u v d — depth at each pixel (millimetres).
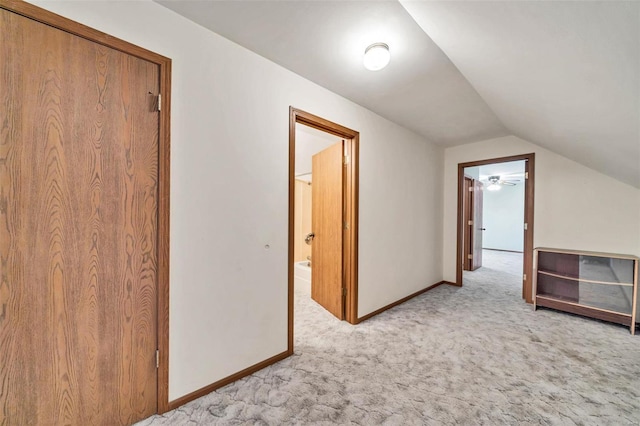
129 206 1277
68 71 1119
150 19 1323
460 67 1761
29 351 1057
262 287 1793
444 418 1343
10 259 1016
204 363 1521
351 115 2453
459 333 2316
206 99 1520
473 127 3117
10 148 1009
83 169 1159
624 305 2539
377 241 2801
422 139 3547
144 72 1311
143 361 1325
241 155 1678
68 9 1112
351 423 1312
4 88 993
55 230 1102
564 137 2240
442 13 1207
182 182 1433
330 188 2848
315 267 3205
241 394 1522
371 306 2725
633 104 1203
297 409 1404
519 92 1728
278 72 1869
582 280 2793
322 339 2207
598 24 839
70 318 1140
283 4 1304
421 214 3551
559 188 3059
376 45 1586
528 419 1338
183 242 1438
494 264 5781
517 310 2900
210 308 1546
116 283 1249
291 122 1946
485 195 8430
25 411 1052
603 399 1480
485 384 1610
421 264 3561
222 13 1391
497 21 1084
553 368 1779
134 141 1287
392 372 1735
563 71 1239
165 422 1315
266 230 1813
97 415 1206
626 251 2684
